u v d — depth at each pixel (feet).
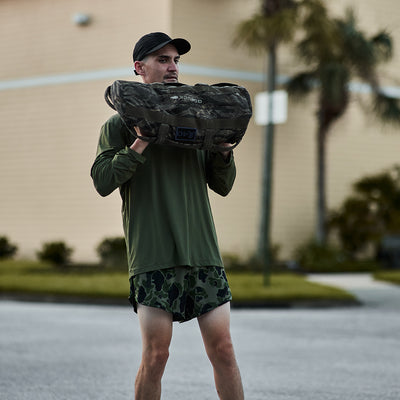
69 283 128.47
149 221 29.48
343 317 96.58
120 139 30.30
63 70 200.75
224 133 29.19
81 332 79.41
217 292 29.86
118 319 92.48
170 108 28.22
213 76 191.31
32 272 159.53
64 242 188.85
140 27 190.80
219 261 30.25
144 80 31.27
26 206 204.03
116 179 28.63
